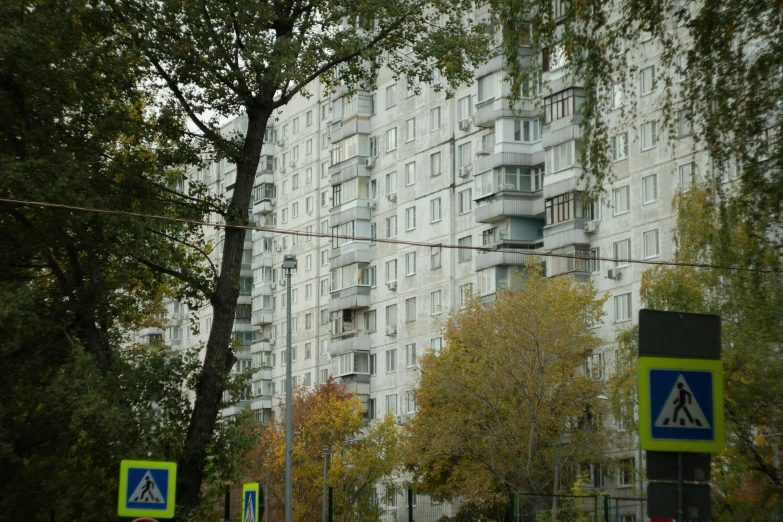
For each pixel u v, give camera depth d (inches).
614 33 682.8
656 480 390.6
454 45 992.9
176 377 965.2
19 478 962.7
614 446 1979.6
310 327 3368.6
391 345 2785.4
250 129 976.3
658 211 1978.3
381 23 997.8
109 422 895.1
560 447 1652.3
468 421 1744.6
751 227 642.2
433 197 2696.9
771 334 853.8
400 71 1037.2
